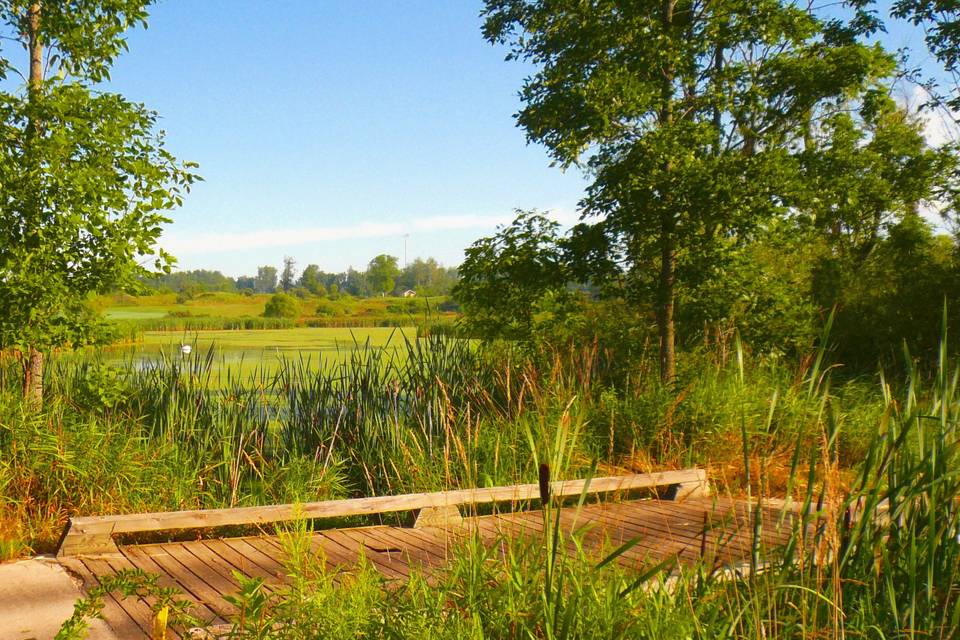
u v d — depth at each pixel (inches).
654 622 109.4
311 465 281.0
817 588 109.8
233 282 5846.5
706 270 378.3
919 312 561.9
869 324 564.7
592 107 371.6
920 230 598.2
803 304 410.9
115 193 265.3
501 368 360.8
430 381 330.6
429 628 110.0
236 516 213.8
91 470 235.5
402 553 199.9
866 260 638.5
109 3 275.6
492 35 416.5
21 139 263.3
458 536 153.9
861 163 393.4
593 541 196.2
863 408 366.0
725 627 109.4
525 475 260.1
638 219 377.1
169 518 206.1
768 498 224.8
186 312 2554.1
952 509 119.3
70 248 270.1
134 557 195.9
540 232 414.9
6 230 256.2
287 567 118.7
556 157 393.4
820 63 382.6
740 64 402.3
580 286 437.1
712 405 331.0
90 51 283.7
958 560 111.2
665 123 386.6
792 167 362.6
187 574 181.9
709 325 412.5
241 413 299.7
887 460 116.3
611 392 350.9
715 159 370.9
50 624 151.7
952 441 120.7
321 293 4180.6
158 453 259.6
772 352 401.4
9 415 240.2
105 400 273.3
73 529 195.6
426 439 287.9
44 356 313.7
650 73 397.1
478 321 415.5
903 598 115.3
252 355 804.6
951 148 512.4
